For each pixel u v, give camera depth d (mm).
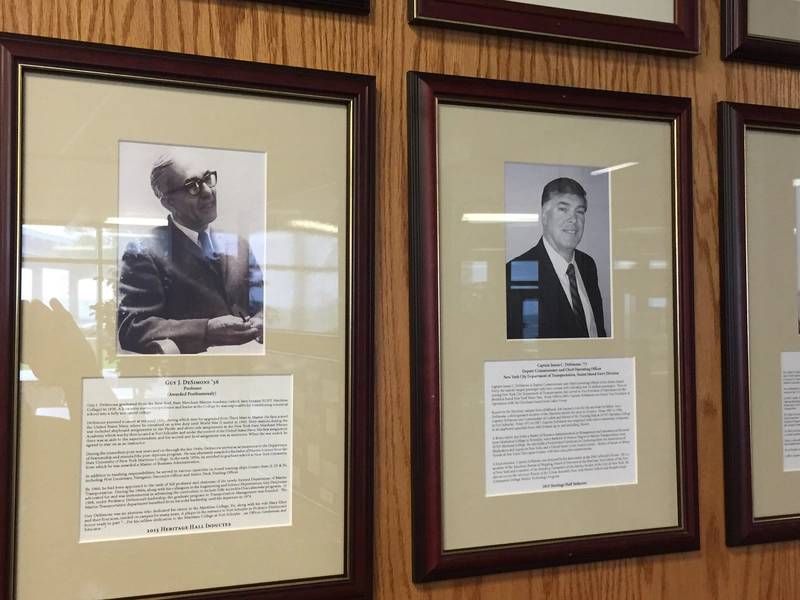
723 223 1087
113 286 816
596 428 1012
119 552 814
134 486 821
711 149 1100
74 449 802
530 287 983
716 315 1094
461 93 949
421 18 936
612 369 1021
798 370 1124
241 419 858
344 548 894
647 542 1023
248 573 859
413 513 923
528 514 976
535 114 991
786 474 1110
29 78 793
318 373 889
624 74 1058
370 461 899
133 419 820
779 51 1111
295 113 886
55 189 799
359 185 900
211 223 851
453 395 946
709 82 1103
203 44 867
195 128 848
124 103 824
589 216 1015
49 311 795
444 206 946
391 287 933
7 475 770
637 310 1037
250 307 863
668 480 1050
